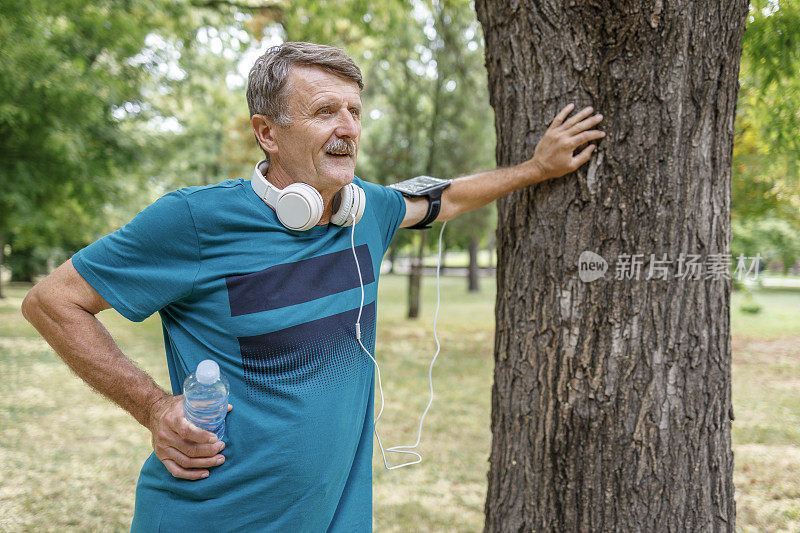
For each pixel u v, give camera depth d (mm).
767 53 2953
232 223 1469
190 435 1367
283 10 9867
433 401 7086
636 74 1914
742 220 6336
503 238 2277
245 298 1472
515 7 2084
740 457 4746
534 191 2123
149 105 11375
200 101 14859
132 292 1436
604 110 1962
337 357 1563
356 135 1537
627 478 1979
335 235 1626
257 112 1558
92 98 8383
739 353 8977
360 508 1685
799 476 4309
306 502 1510
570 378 2041
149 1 8938
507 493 2223
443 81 12141
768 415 5883
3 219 9594
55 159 8805
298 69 1487
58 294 1424
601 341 1995
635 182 1947
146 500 1517
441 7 10328
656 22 1859
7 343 10266
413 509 4008
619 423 1980
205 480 1455
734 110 2000
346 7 8703
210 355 1500
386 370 9000
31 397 6645
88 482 4285
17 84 7359
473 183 2070
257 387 1482
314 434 1495
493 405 2332
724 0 1888
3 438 5184
